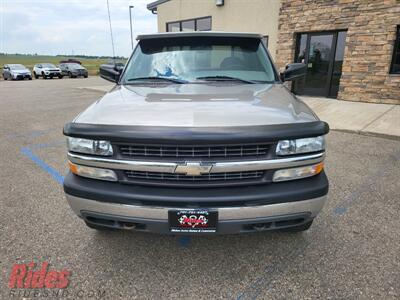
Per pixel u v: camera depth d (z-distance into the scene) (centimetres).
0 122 801
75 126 200
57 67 3397
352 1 901
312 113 221
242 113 200
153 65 313
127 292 209
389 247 254
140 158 190
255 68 311
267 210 193
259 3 1142
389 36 858
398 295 203
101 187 200
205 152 185
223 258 243
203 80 292
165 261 240
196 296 205
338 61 997
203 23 1369
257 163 188
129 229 206
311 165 200
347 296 203
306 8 1002
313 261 238
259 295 206
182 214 191
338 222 292
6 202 336
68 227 286
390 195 348
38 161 477
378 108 841
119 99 237
